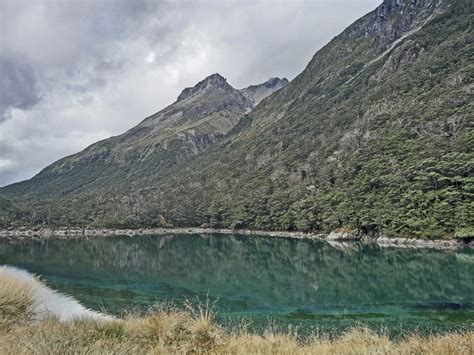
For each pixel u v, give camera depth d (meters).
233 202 153.25
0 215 177.75
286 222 115.44
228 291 38.09
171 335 10.15
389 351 8.77
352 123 153.12
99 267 58.25
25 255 77.56
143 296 36.88
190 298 35.34
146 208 179.62
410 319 25.50
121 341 9.81
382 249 68.00
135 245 103.38
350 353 9.20
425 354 8.29
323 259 59.75
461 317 25.66
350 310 28.70
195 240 116.50
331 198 103.00
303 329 23.78
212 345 9.77
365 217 84.00
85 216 182.62
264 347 9.83
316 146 159.50
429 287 35.97
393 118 123.38
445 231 69.44
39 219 182.75
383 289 35.91
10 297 13.62
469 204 69.94
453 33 162.88
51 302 32.84
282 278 44.75
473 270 44.53
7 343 8.39
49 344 8.14
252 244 92.88
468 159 78.31
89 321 11.82
